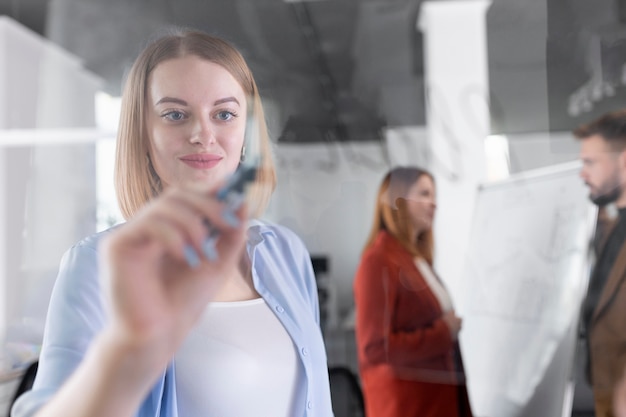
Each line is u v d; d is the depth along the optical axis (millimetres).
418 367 1522
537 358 1506
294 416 648
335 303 3562
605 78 3500
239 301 660
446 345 1540
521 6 3352
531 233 1679
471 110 3580
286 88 3961
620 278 1295
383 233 1621
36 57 3160
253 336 639
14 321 2869
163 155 619
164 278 336
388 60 3904
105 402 327
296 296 749
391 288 1549
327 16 3418
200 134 610
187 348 604
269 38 3531
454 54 3574
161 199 331
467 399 1557
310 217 4477
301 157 4484
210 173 616
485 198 2045
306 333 699
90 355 338
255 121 665
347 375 1605
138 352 325
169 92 612
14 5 3039
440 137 3590
